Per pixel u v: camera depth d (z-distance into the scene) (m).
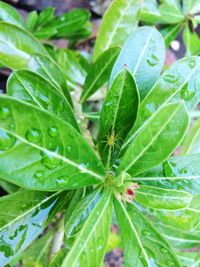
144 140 0.13
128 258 0.15
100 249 0.13
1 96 0.10
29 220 0.15
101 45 0.20
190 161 0.15
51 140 0.12
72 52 0.24
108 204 0.14
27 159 0.11
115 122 0.15
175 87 0.15
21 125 0.11
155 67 0.16
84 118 0.19
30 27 0.26
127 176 0.14
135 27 0.20
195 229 0.16
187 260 0.22
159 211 0.16
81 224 0.14
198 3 0.24
